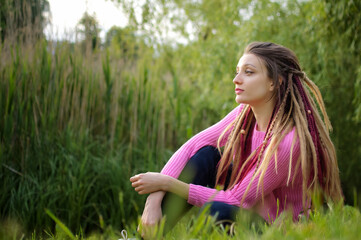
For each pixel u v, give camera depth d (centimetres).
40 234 226
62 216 251
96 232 250
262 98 143
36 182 251
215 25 491
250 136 153
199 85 475
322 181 140
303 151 131
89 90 299
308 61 313
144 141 328
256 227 124
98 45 326
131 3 423
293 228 104
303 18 338
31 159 261
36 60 278
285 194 141
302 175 135
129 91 329
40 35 286
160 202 135
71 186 260
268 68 141
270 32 358
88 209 262
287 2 355
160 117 342
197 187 136
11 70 258
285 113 143
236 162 151
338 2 271
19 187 247
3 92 262
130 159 306
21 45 274
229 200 135
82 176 263
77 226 246
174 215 135
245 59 143
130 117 333
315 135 139
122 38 452
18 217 237
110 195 273
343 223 105
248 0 389
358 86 271
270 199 140
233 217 126
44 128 271
